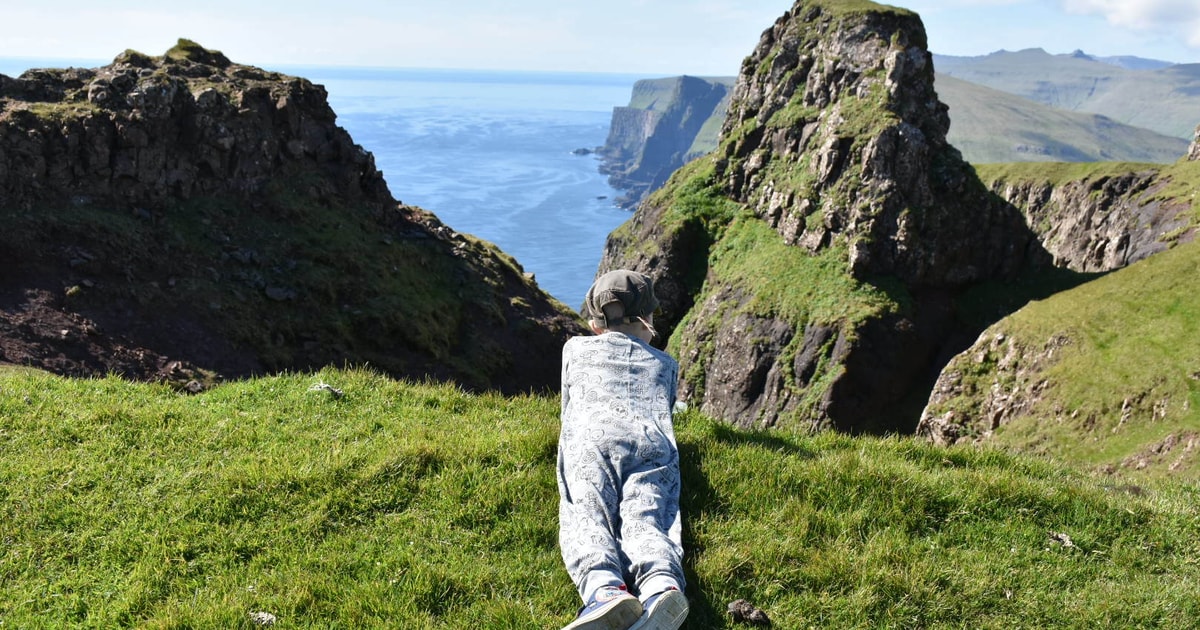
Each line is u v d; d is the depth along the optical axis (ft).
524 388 168.14
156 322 122.21
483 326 175.11
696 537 21.98
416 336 153.38
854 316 309.01
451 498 23.97
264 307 138.51
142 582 20.20
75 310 115.24
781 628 18.70
